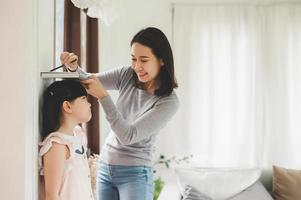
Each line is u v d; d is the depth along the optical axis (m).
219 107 3.50
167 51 1.50
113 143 1.60
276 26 3.49
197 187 3.05
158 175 3.53
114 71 1.68
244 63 3.49
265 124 3.51
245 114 3.49
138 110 1.57
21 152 1.08
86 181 1.26
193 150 3.51
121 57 3.52
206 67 3.49
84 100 1.28
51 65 1.46
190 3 3.50
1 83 1.08
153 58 1.48
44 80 1.27
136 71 1.51
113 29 3.51
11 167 1.08
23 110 1.08
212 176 3.12
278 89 3.49
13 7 1.08
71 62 1.35
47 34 1.34
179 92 3.51
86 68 2.83
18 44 1.08
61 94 1.23
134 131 1.37
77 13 2.44
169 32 3.54
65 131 1.24
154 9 3.54
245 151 3.49
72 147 1.21
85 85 1.31
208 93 3.49
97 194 1.65
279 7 3.48
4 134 1.08
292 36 3.48
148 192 1.59
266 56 3.51
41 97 1.21
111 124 1.34
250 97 3.49
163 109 1.50
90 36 2.92
